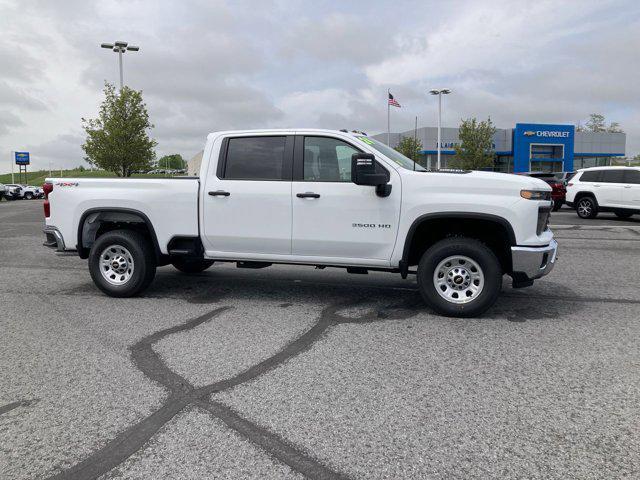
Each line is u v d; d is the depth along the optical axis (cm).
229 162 593
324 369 391
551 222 1669
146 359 416
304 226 561
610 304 590
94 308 586
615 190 1709
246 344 452
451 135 4981
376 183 510
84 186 635
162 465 262
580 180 1816
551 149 5128
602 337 466
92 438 290
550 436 289
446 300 530
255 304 598
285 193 564
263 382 367
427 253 531
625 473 253
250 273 797
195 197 596
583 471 255
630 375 377
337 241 554
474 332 482
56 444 285
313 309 573
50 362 411
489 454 271
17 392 354
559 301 605
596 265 854
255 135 587
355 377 375
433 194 522
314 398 339
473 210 511
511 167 5225
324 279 745
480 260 514
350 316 542
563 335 473
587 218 1803
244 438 288
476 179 516
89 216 639
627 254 974
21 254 1045
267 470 257
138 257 621
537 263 505
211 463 264
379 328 497
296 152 570
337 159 559
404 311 561
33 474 257
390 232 537
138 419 312
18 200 4847
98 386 362
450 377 374
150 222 614
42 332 493
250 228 581
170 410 324
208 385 362
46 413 321
